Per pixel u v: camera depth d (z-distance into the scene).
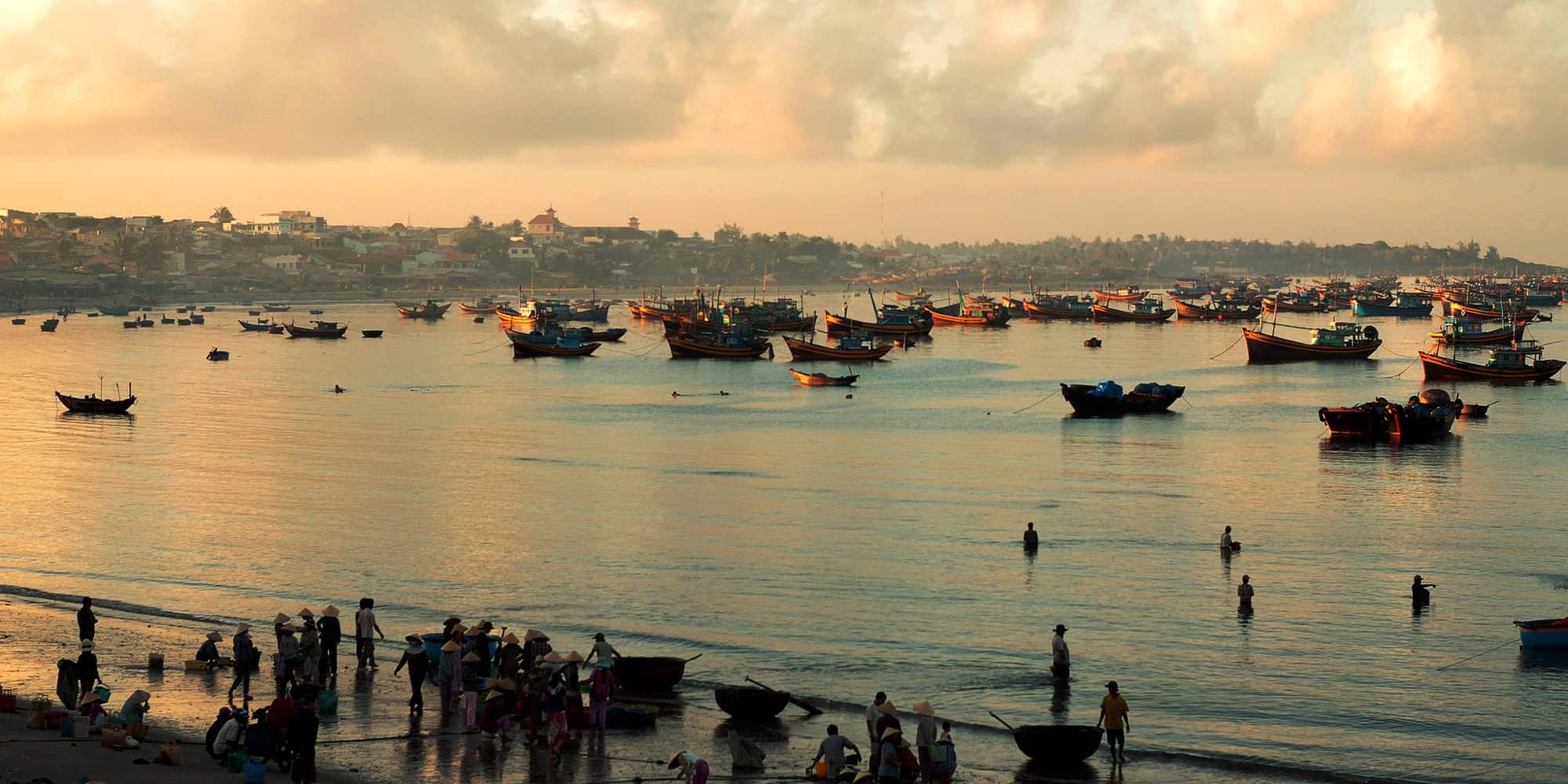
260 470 110.25
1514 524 87.69
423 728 42.69
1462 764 44.59
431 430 139.12
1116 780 41.81
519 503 94.75
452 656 44.44
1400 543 81.12
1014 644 58.47
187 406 161.50
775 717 46.47
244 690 46.47
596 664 44.25
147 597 64.62
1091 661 56.03
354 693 46.97
